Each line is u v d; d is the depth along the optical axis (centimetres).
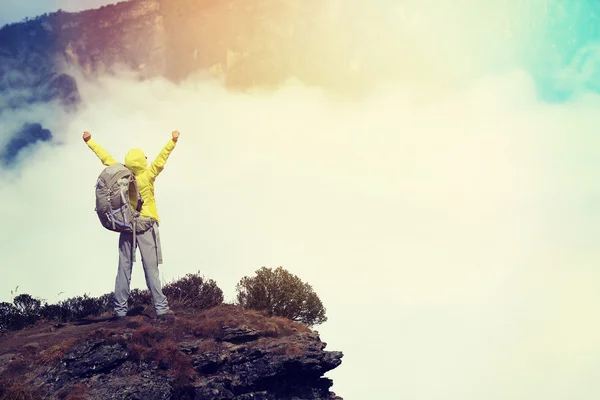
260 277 1616
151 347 1345
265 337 1416
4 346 1374
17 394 1220
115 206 1443
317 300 1625
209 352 1352
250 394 1348
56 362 1291
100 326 1438
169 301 1611
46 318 1561
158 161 1489
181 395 1309
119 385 1266
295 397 1380
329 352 1426
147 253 1463
